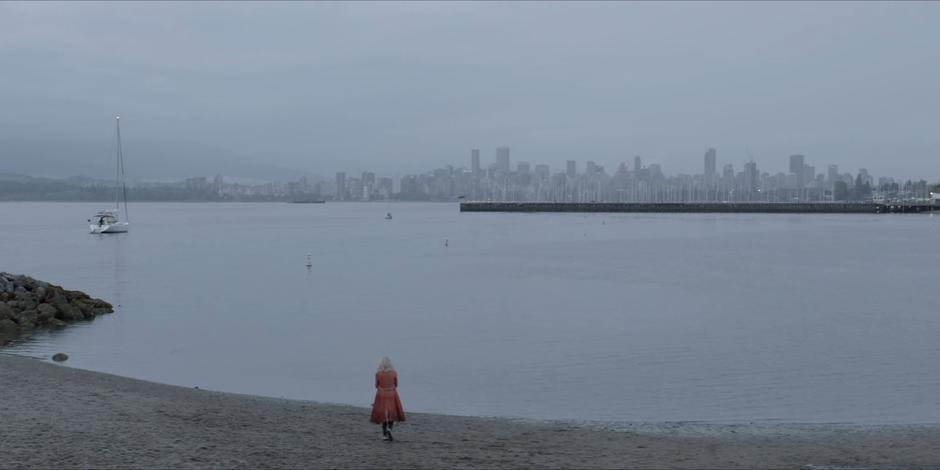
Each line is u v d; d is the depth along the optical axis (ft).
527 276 213.05
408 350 106.73
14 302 129.39
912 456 49.96
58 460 43.24
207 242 386.32
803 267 237.04
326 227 569.23
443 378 89.04
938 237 399.44
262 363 98.17
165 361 98.99
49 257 288.30
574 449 50.55
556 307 150.61
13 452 44.68
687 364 96.37
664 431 60.03
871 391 82.23
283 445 48.73
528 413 73.41
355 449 48.29
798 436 58.13
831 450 51.80
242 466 43.01
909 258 270.46
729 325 127.54
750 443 54.49
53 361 97.60
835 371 92.12
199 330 123.85
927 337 115.55
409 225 597.11
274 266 250.37
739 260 263.29
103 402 61.62
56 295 136.46
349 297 168.76
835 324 128.57
